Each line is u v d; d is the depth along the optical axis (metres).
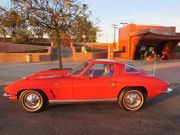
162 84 3.69
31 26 5.67
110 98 3.67
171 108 3.97
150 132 2.78
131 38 20.72
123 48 24.41
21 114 3.52
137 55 21.91
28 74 8.27
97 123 3.11
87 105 4.11
